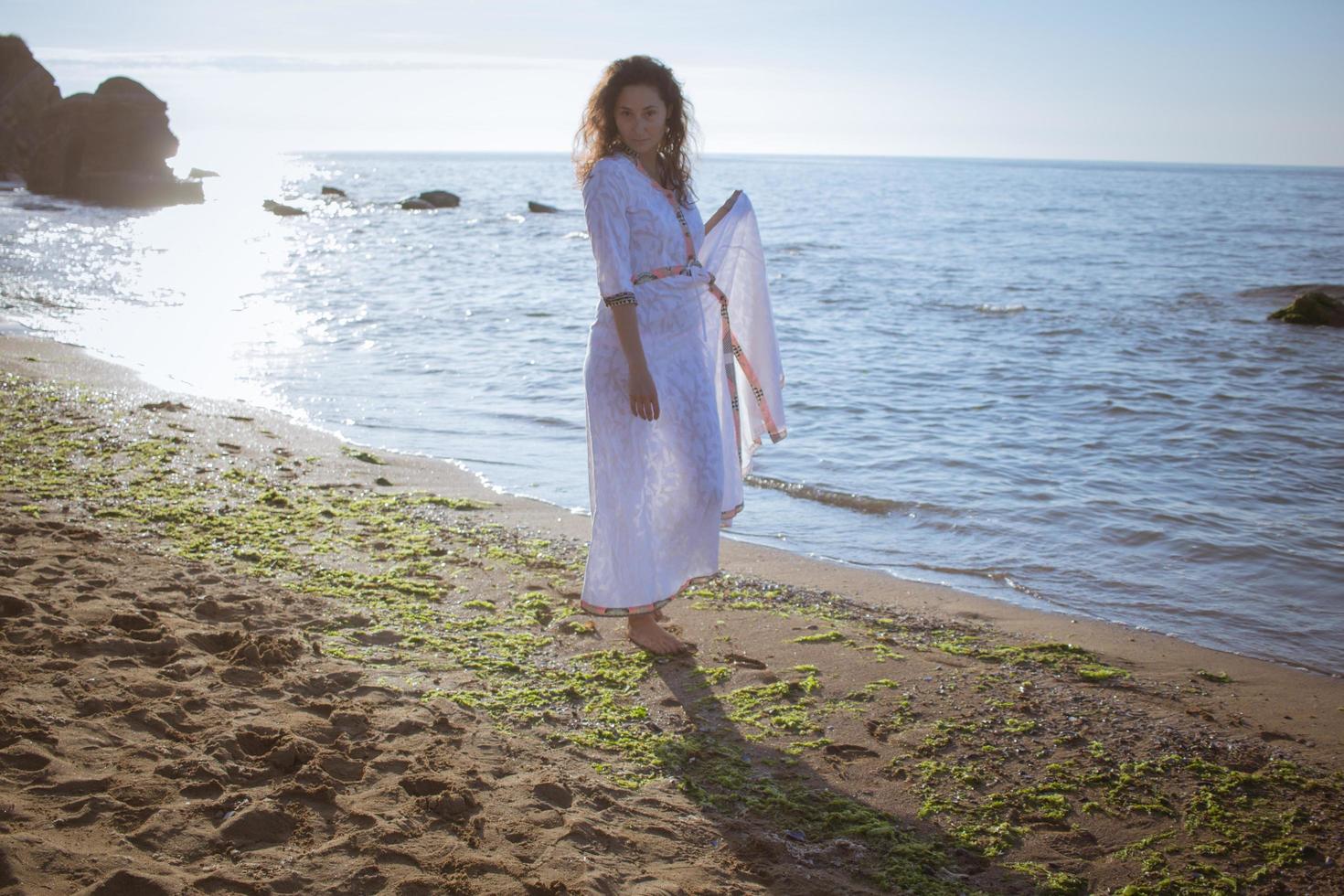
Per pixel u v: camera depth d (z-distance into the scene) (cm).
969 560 579
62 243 2556
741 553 574
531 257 2755
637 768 305
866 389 1084
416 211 5219
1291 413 998
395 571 466
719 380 398
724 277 408
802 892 246
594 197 342
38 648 324
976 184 12031
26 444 649
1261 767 327
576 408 938
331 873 227
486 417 895
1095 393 1079
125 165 4719
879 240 3634
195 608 384
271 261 2436
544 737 319
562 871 236
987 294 2042
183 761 264
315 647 362
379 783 269
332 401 934
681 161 372
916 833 283
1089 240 3681
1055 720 355
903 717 352
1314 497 718
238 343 1241
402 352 1221
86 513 508
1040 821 292
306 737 287
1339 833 289
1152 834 288
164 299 1633
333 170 15312
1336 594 536
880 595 506
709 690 366
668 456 365
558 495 657
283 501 566
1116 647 447
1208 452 845
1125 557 589
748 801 292
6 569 404
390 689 331
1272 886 264
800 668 390
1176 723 359
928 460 798
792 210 5747
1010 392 1080
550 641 400
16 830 224
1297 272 2567
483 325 1462
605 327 361
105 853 220
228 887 216
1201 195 8831
